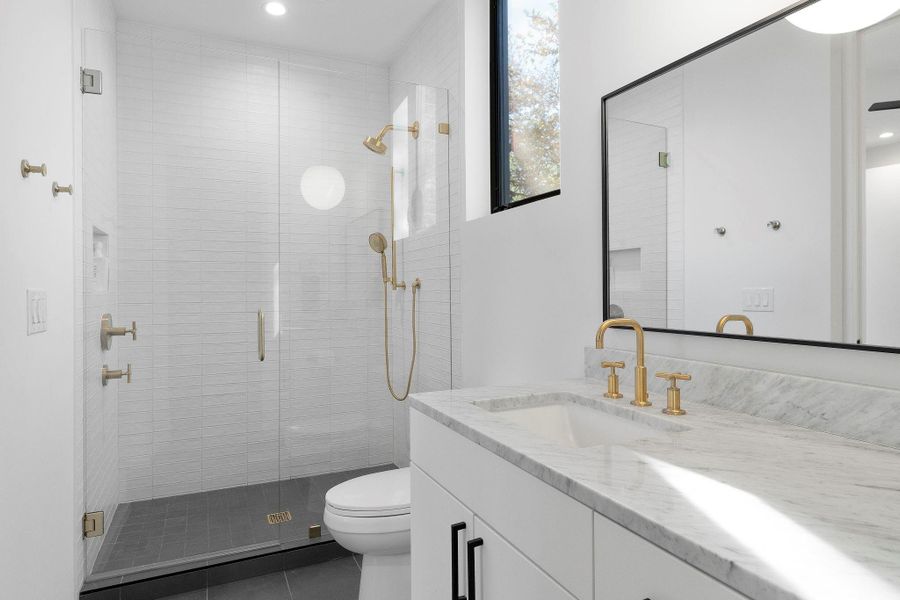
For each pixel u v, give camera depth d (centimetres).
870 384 96
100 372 212
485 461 103
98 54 208
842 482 74
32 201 142
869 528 59
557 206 188
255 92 241
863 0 95
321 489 241
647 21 147
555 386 154
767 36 112
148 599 199
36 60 148
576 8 176
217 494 234
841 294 99
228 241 237
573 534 78
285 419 241
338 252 250
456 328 266
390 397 256
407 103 263
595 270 169
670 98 138
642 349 126
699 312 129
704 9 130
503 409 137
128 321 222
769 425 106
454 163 267
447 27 271
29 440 137
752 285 116
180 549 215
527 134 239
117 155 221
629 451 90
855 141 96
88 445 205
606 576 71
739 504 67
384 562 183
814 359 105
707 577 56
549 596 83
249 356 239
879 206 93
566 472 79
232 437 236
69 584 178
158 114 229
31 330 139
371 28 302
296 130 245
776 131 110
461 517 112
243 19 289
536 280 200
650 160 144
